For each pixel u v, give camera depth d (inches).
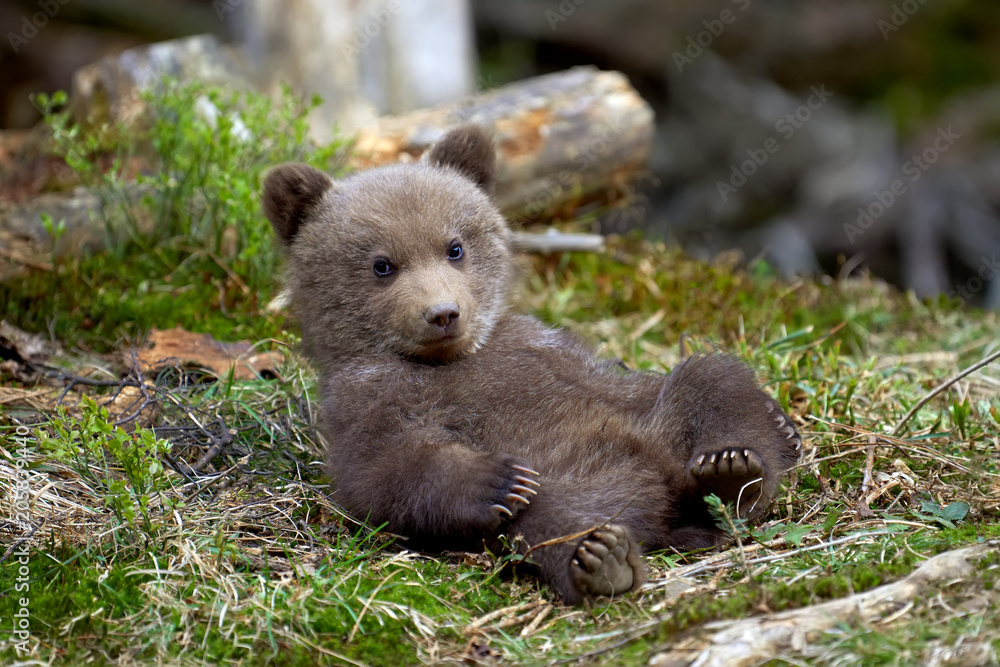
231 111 595.2
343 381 363.6
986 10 1249.4
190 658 275.9
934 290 1019.9
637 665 258.4
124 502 318.7
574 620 292.0
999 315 579.2
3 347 458.3
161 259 538.6
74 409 418.0
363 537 338.3
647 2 1249.4
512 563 318.7
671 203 1152.8
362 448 341.4
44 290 506.3
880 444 373.7
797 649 254.7
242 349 474.9
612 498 324.8
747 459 319.9
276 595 297.9
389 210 370.9
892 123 1134.4
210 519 338.3
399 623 289.7
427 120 614.9
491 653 277.4
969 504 339.3
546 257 605.6
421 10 700.7
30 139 645.9
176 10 1275.8
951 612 265.0
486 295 378.0
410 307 353.1
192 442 395.5
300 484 366.6
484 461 313.4
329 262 374.6
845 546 315.9
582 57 1280.8
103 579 302.8
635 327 554.6
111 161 609.6
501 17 1252.5
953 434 389.7
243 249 529.0
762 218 1126.4
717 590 293.4
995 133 1125.7
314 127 674.2
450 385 353.4
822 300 593.3
